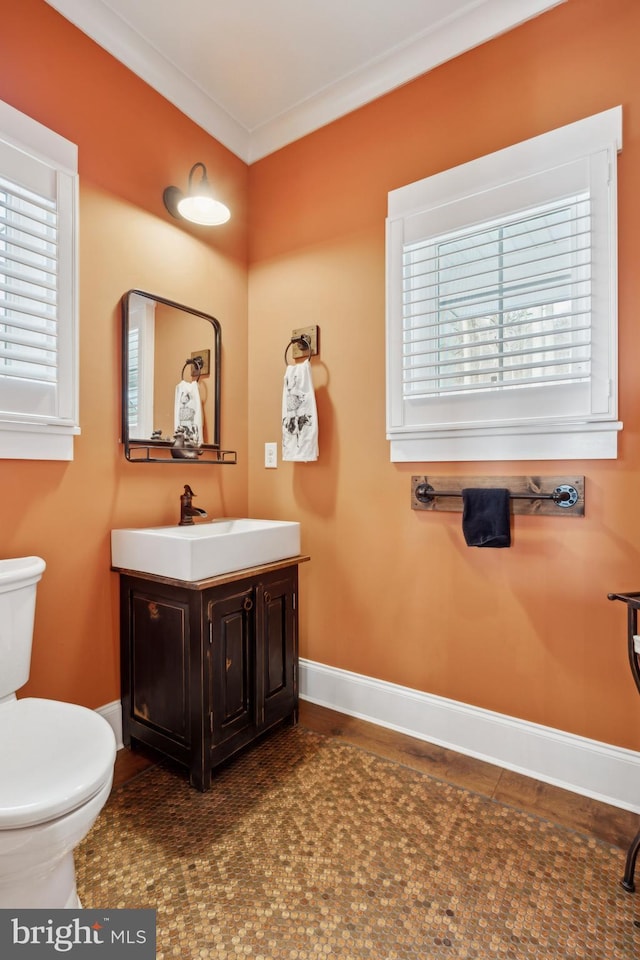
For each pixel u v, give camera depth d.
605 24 1.59
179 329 2.13
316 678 2.28
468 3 1.74
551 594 1.70
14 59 1.55
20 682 1.45
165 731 1.73
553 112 1.67
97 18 1.76
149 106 2.00
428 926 1.14
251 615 1.82
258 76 2.06
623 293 1.56
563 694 1.68
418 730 1.98
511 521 1.77
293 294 2.35
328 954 1.07
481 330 1.76
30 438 1.60
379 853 1.36
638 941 1.11
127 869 1.29
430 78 1.93
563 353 1.68
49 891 1.04
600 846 1.39
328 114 2.21
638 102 1.53
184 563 1.60
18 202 1.58
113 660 1.88
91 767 1.04
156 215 2.04
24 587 1.45
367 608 2.12
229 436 2.42
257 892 1.22
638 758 1.56
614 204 1.55
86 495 1.79
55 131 1.67
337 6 1.73
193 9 1.74
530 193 1.69
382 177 2.06
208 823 1.47
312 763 1.79
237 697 1.76
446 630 1.92
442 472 1.92
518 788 1.66
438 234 1.88
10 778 1.00
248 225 2.52
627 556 1.57
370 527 2.11
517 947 1.09
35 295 1.58
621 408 1.57
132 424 1.93
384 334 2.06
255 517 2.51
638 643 1.26
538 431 1.70
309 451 2.17
